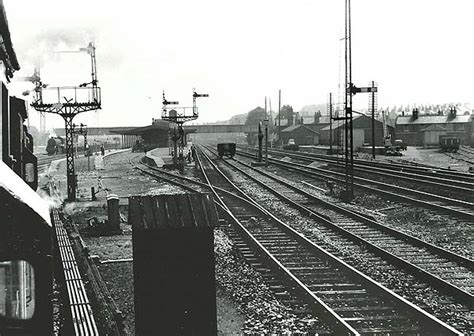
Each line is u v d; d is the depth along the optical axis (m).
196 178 34.91
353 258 12.48
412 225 16.94
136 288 6.90
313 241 14.45
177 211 6.95
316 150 64.38
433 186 24.64
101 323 7.62
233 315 8.82
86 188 30.27
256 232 15.86
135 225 6.71
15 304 4.04
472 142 74.81
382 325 8.27
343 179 30.30
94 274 10.35
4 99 6.43
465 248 13.38
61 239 13.55
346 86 22.52
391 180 28.55
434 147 67.31
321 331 8.07
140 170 42.22
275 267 11.59
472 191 21.45
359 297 9.66
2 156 6.35
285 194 25.47
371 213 19.55
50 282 3.82
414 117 83.19
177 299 6.95
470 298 9.03
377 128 73.25
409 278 10.74
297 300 9.53
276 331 8.07
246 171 39.22
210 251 7.00
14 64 8.91
